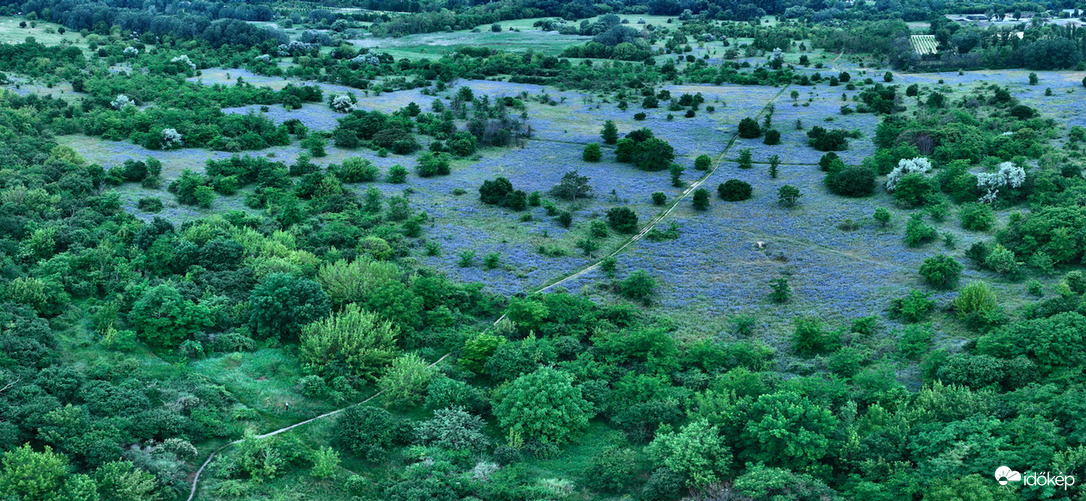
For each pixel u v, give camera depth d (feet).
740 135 361.30
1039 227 214.48
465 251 237.45
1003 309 186.80
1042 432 126.31
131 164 290.35
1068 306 174.60
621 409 155.12
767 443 133.59
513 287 214.48
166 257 210.59
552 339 183.32
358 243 233.55
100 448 129.70
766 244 239.50
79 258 204.95
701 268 225.56
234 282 201.36
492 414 157.17
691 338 185.68
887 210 258.98
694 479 128.77
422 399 161.68
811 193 283.79
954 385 149.38
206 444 144.25
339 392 161.38
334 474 137.28
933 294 199.21
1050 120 351.25
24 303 180.14
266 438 143.95
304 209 261.85
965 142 308.40
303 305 184.24
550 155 340.80
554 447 145.28
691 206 274.98
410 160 329.72
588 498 133.28
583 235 251.39
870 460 129.39
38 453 124.67
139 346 175.01
